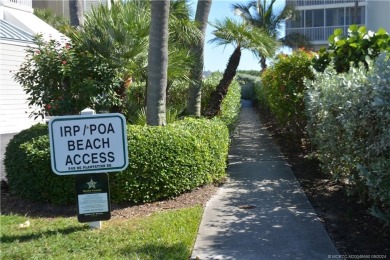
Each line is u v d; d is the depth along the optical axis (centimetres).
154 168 641
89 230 539
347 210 608
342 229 541
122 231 531
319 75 825
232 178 797
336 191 704
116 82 807
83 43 814
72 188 641
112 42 806
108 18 842
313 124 791
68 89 809
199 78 1004
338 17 3338
